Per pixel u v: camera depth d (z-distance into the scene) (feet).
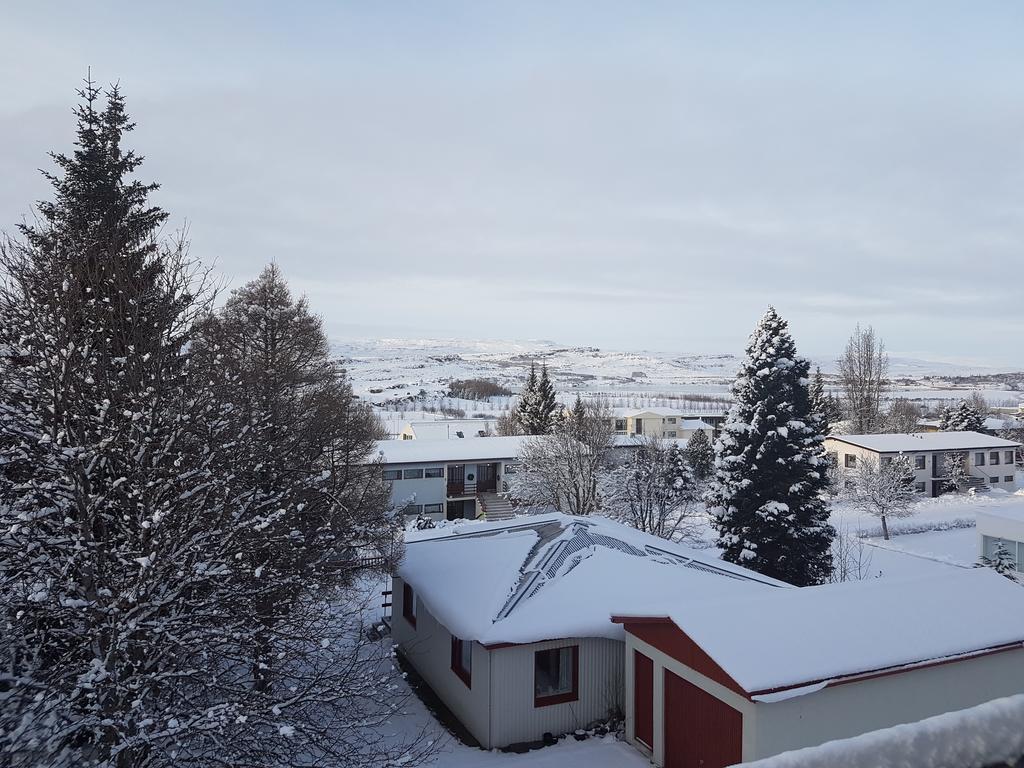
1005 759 7.20
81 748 28.43
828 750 6.98
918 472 188.34
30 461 30.25
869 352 235.40
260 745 31.81
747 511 93.45
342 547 51.39
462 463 154.40
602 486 124.06
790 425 92.84
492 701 42.11
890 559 111.86
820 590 41.75
